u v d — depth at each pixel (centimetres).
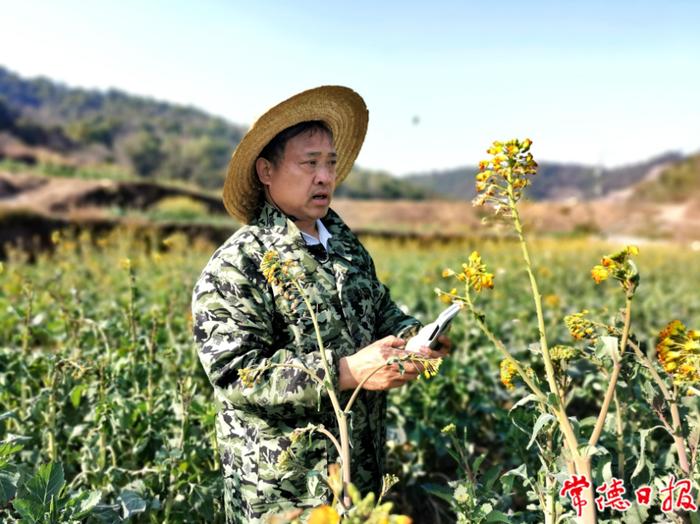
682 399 206
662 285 1017
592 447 150
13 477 192
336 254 197
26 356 314
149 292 626
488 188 158
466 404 358
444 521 297
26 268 766
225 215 2478
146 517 230
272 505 177
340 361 170
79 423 274
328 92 202
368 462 192
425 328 171
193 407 257
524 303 645
